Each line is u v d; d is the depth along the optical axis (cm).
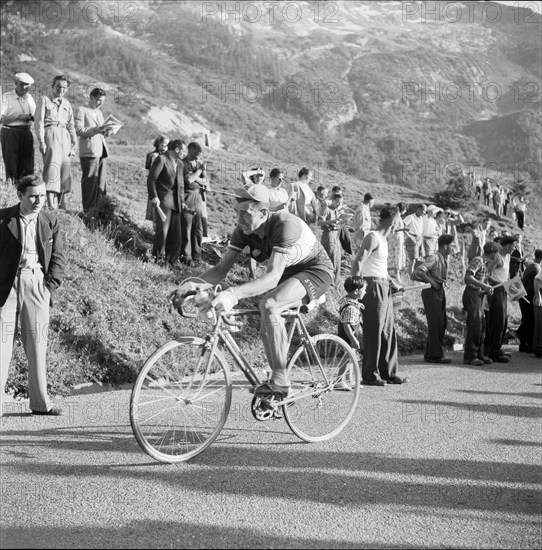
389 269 1695
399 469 500
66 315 833
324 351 586
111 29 18600
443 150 15800
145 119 9556
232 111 13412
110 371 788
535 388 874
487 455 546
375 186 4747
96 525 378
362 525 390
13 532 365
